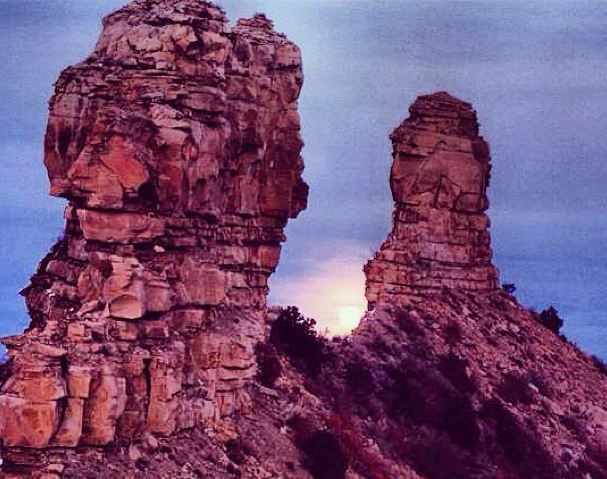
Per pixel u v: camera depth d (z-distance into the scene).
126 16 75.62
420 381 99.19
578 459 102.19
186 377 72.81
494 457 97.81
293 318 93.94
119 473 66.00
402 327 103.50
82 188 69.75
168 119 71.88
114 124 69.75
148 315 69.56
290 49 85.31
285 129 85.25
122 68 73.50
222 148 76.19
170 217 71.94
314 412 84.19
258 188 84.00
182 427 71.31
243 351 76.06
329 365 95.56
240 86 81.88
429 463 91.75
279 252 85.00
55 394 64.38
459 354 104.12
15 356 66.00
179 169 71.69
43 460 64.50
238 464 73.31
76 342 66.38
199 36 74.44
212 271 74.06
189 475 69.12
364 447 86.62
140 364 68.38
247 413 78.00
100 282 68.81
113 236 69.75
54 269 72.69
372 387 96.12
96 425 65.75
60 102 72.88
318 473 77.31
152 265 70.88
